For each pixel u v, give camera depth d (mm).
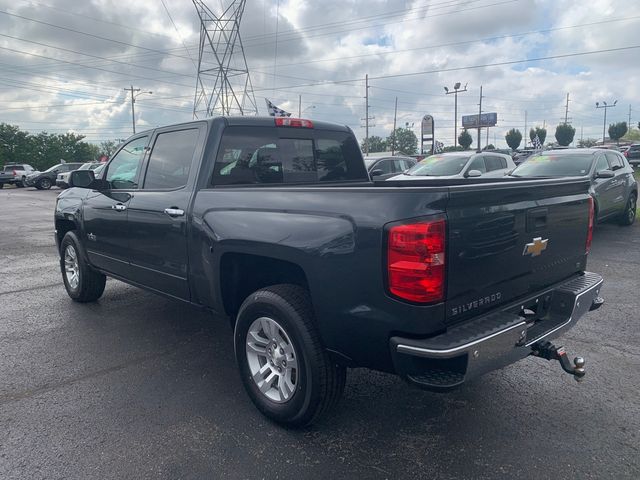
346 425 3340
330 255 2893
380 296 2727
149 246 4449
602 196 9891
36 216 16391
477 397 3686
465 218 2742
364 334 2824
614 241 9805
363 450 3057
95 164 29859
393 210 2680
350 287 2828
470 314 2877
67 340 4871
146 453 3037
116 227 4910
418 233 2592
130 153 4969
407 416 3443
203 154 4020
